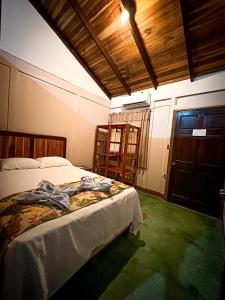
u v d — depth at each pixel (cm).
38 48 284
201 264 155
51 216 107
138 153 370
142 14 224
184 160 305
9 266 79
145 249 171
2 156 254
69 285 121
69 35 308
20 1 254
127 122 406
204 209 278
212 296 122
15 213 106
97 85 406
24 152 280
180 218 253
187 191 300
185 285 130
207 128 277
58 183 189
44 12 284
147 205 297
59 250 100
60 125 338
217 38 225
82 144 391
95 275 133
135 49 284
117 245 175
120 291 120
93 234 128
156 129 351
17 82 263
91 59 342
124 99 412
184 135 305
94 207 134
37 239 89
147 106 371
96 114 414
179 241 191
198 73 289
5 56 245
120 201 162
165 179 334
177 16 212
